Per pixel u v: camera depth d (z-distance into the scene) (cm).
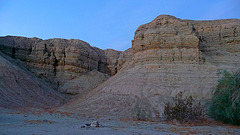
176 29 3209
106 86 3353
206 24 3728
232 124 1825
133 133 1160
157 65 3025
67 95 4422
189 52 2992
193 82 2702
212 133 1309
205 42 3428
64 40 5394
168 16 3612
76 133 1034
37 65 4594
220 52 3212
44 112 2341
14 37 4809
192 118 1983
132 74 3158
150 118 2125
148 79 2914
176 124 1823
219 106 1897
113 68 6378
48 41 5084
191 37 3045
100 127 1391
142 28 3503
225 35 3394
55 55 4834
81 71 4950
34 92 3525
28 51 4669
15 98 3058
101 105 2753
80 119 1944
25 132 982
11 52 4491
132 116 2273
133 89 2861
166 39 3144
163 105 2409
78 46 5281
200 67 2864
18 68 3819
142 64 3222
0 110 2277
